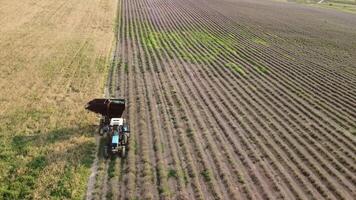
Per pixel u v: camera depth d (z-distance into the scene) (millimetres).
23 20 49094
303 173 20109
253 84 32938
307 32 59844
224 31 54188
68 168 18469
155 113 25391
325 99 31156
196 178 18609
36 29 45531
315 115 27719
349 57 46438
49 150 19812
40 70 31906
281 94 31094
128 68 34281
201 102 28016
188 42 45812
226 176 18984
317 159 21547
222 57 40625
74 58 35844
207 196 17484
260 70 37281
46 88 28188
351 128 26188
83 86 29125
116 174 18391
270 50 45844
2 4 56188
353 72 39688
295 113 27656
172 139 22141
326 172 20469
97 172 18562
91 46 40312
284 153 21922
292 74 36844
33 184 17109
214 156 20750
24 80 29422
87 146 20500
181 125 23984
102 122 22297
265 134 23859
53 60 34750
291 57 43438
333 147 23234
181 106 26766
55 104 25500
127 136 21109
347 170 20766
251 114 26641
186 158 20344
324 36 58125
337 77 37312
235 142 22438
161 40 45562
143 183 17875
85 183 17578
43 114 23875
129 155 20047
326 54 46781
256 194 17938
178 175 18672
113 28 49594
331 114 28234
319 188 18844
